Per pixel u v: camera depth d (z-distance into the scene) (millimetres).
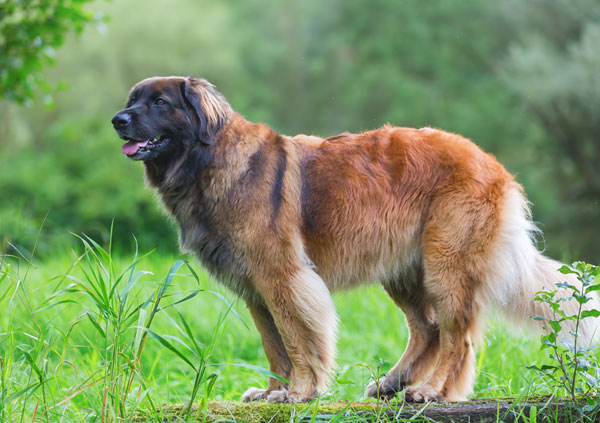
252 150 6406
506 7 36469
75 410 5832
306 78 45312
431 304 6609
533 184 33438
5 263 6352
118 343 5082
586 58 30891
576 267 5297
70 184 30703
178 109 6445
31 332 7891
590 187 32906
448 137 6680
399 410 5367
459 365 6285
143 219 30047
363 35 41156
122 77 37156
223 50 38812
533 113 34188
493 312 6531
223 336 9445
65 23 11289
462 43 38469
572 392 5141
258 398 6363
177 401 7105
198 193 6430
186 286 11859
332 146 6727
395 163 6602
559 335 6383
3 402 5227
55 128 32750
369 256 6625
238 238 6273
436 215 6398
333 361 6305
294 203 6391
